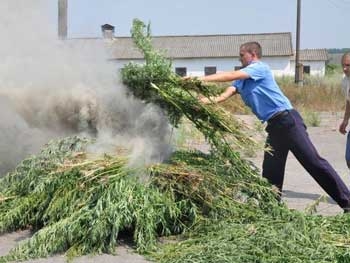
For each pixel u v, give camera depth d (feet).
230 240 15.51
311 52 238.89
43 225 17.93
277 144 19.83
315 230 15.90
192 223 16.99
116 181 16.71
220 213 17.20
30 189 18.26
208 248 14.97
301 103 91.40
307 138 19.63
